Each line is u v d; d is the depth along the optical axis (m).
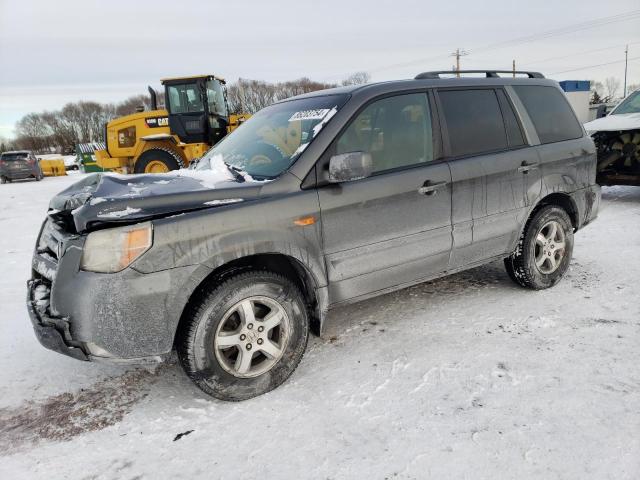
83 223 2.34
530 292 3.98
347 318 3.69
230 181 2.80
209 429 2.45
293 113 3.32
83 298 2.31
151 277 2.34
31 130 91.06
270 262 2.83
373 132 3.06
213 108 11.74
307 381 2.83
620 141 7.17
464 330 3.36
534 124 3.84
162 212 2.42
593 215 4.24
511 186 3.61
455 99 3.45
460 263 3.52
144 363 2.41
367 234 2.98
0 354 3.37
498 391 2.61
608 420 2.32
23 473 2.20
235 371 2.62
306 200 2.74
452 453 2.17
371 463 2.14
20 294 4.68
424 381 2.75
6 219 9.72
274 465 2.17
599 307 3.60
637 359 2.85
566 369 2.79
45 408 2.72
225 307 2.54
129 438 2.42
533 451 2.15
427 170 3.21
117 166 12.91
